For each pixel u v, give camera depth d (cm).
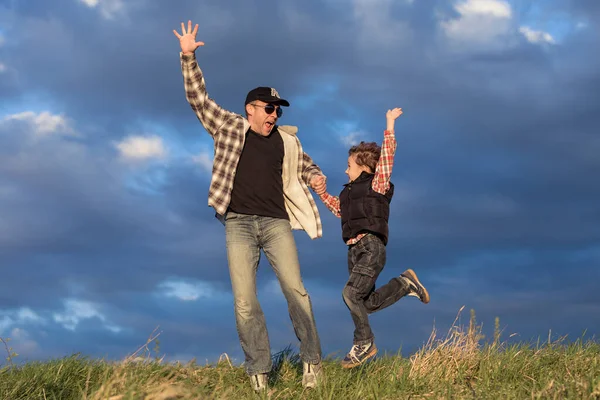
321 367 552
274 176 559
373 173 630
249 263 548
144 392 398
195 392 416
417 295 647
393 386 532
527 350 612
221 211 534
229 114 554
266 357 545
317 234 581
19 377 509
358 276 599
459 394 509
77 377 538
